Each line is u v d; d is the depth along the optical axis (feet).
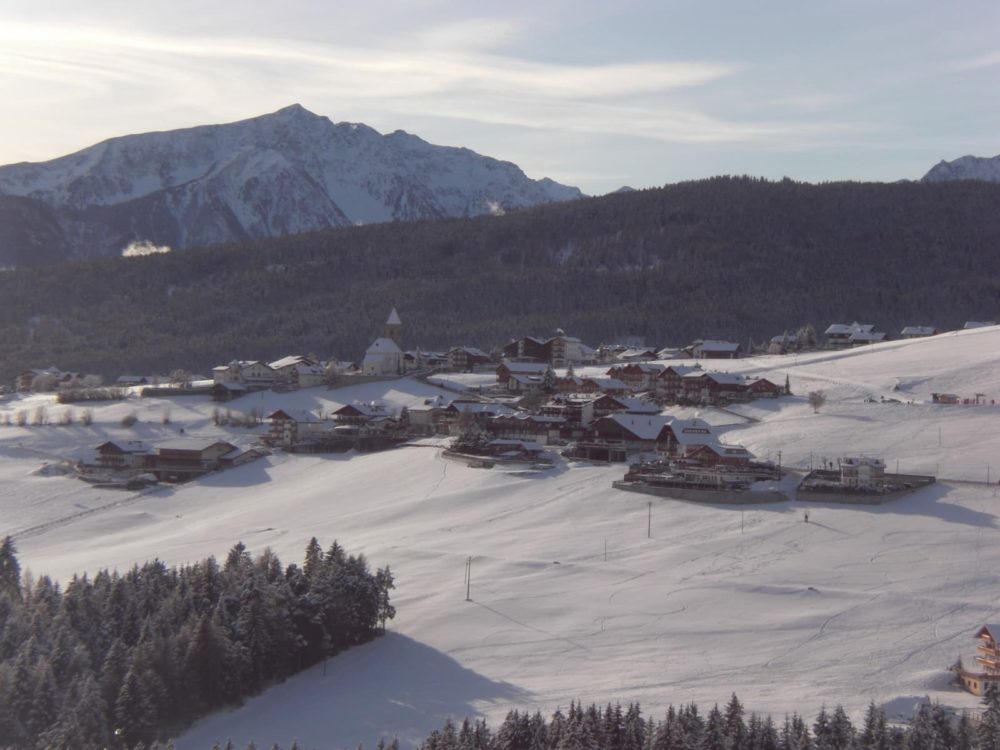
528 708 326.24
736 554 458.09
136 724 320.50
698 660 357.41
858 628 375.66
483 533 510.99
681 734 279.69
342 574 399.85
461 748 282.15
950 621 376.68
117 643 344.49
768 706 314.14
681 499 539.29
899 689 325.83
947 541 456.45
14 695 314.14
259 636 365.81
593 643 376.48
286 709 347.56
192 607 379.35
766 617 390.21
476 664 366.22
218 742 321.11
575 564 456.04
